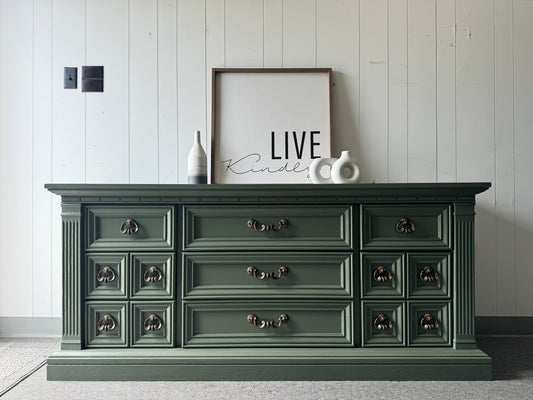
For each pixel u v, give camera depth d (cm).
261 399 133
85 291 151
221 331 152
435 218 151
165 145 199
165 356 148
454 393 137
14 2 200
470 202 149
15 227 200
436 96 197
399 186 145
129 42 199
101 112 199
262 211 151
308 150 195
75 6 199
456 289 149
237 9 199
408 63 197
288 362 147
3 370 158
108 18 199
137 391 139
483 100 197
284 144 195
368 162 198
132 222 151
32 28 200
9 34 200
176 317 152
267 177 194
